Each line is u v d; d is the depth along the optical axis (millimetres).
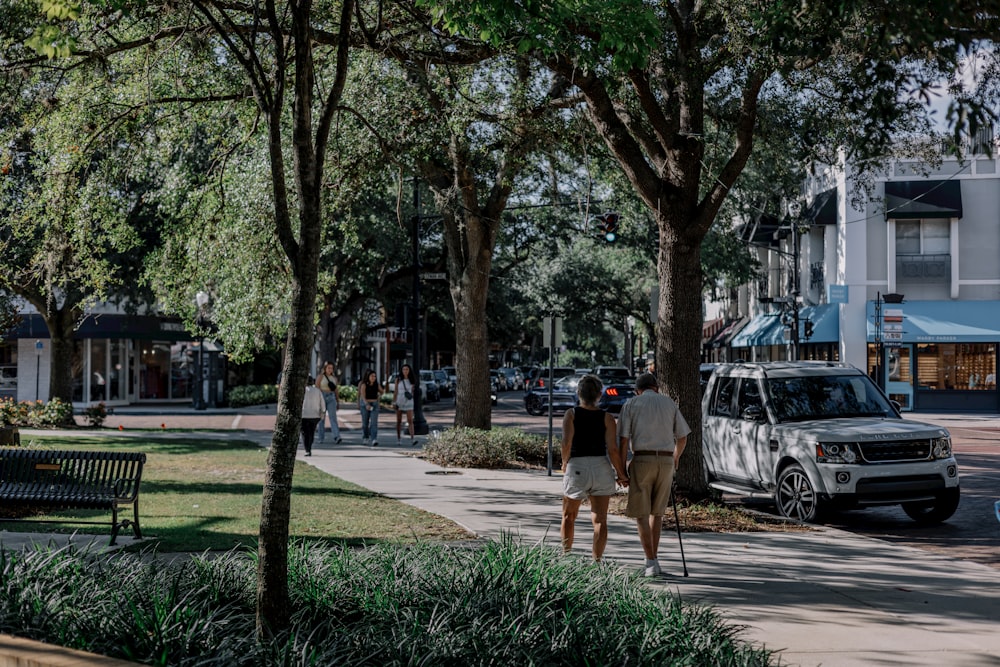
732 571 9219
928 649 6566
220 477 16766
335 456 21094
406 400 24453
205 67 14328
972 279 39688
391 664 4738
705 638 5480
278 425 5570
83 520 11133
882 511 14672
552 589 6051
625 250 43281
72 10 8992
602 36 10438
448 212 19656
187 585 6145
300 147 5859
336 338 45000
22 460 10633
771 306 48062
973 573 9414
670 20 13906
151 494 14312
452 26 10117
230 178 17391
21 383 45281
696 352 13648
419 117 15758
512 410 44500
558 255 52469
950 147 11508
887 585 8703
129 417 38469
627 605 5926
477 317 20547
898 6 6758
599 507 9008
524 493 14758
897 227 40062
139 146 14344
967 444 25734
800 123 15125
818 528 12305
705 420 15422
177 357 50312
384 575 6414
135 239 16250
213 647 4930
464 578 6277
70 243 15695
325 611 5906
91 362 46625
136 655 4844
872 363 40250
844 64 12750
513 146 15977
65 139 13867
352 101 15500
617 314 57312
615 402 34719
